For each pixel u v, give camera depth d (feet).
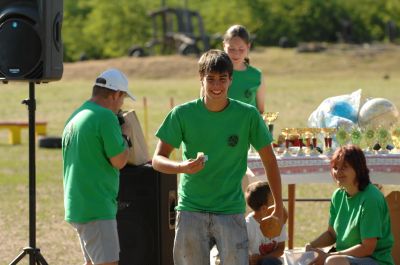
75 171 56.18
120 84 57.72
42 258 63.36
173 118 52.75
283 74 447.42
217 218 52.44
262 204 60.59
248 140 52.90
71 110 266.36
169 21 560.20
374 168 64.49
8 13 63.16
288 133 67.41
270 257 60.49
